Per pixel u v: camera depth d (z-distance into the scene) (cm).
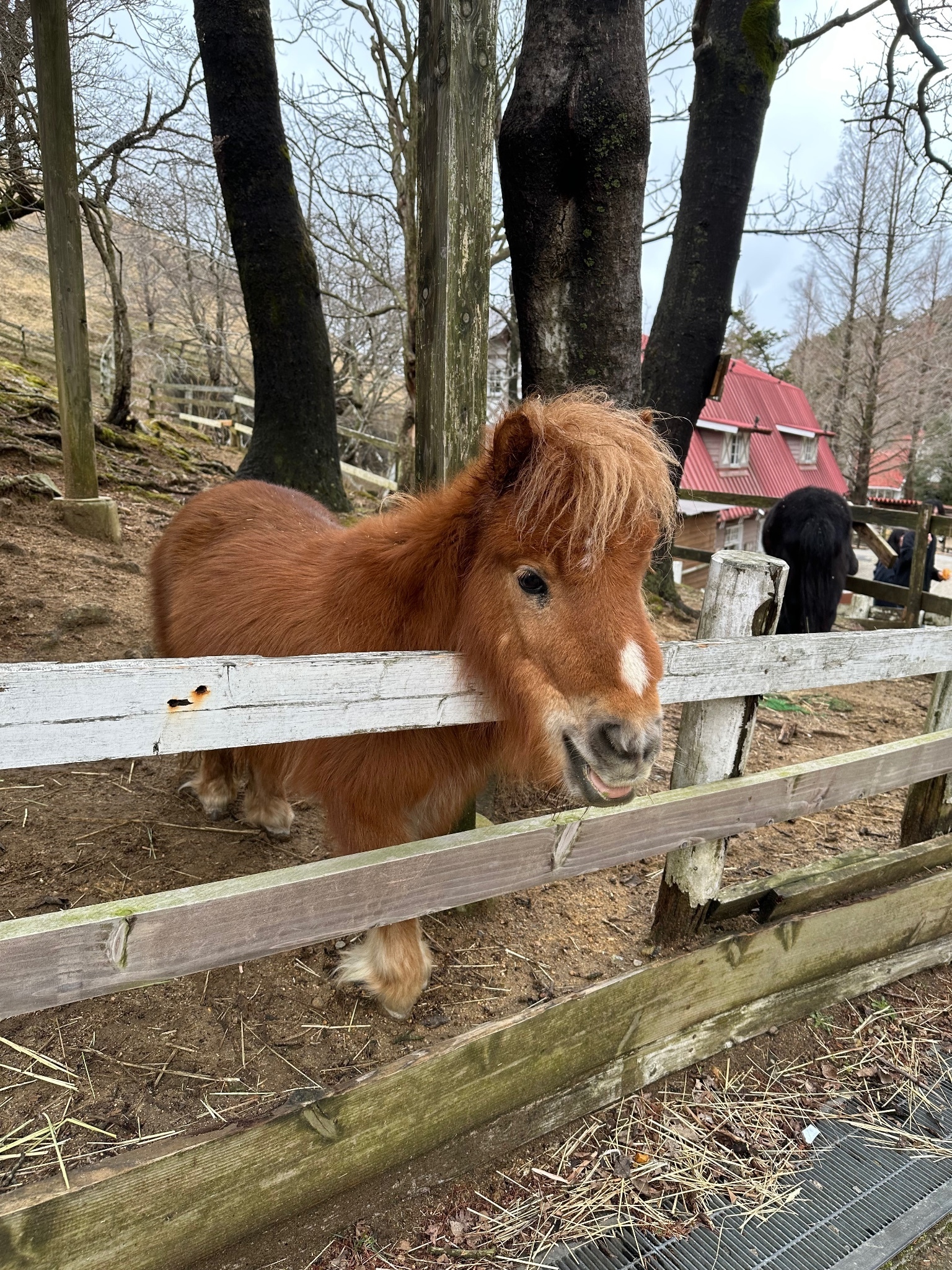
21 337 1588
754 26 564
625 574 173
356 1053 223
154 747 136
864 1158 229
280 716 151
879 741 522
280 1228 180
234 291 1706
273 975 251
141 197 993
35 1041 210
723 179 616
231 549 278
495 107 247
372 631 219
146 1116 192
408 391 845
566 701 172
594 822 198
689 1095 241
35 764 124
